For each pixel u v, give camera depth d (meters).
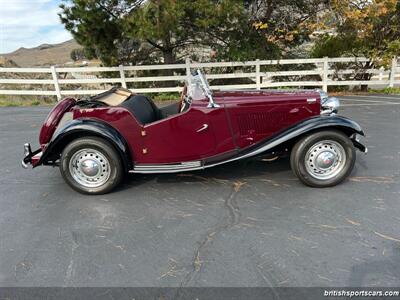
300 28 11.54
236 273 2.57
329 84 11.01
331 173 3.88
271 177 4.30
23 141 6.54
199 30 11.04
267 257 2.74
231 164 4.78
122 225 3.35
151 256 2.83
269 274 2.54
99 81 11.34
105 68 11.28
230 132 3.97
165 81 12.39
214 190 4.03
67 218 3.53
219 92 4.34
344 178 3.89
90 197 3.99
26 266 2.77
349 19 10.35
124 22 9.38
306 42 12.57
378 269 2.54
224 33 11.45
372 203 3.51
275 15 11.90
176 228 3.24
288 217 3.33
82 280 2.58
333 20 10.96
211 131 3.95
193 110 3.86
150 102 4.54
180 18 9.03
